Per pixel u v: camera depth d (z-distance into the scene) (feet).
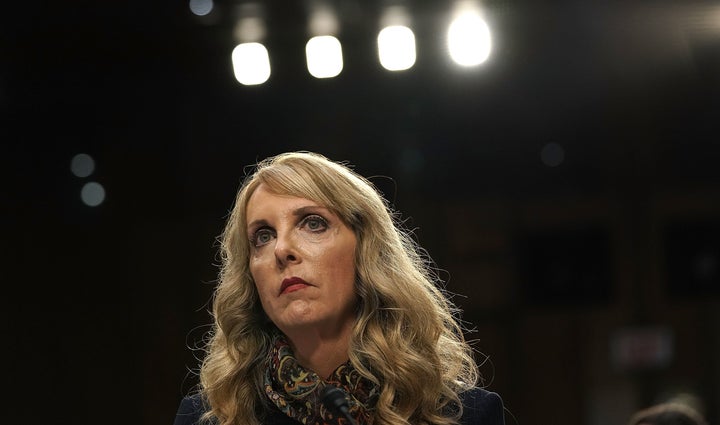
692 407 32.42
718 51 28.86
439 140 30.42
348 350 7.67
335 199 7.73
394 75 29.43
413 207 30.55
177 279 30.89
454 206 31.22
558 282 32.55
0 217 30.19
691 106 31.37
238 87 29.30
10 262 30.50
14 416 30.53
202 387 8.30
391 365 7.61
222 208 30.42
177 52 26.16
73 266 30.78
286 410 7.47
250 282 8.08
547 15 23.99
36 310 30.73
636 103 31.40
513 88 30.73
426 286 8.32
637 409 32.58
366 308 7.78
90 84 28.30
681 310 32.76
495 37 25.79
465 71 29.48
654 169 32.45
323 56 23.44
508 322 32.14
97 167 30.25
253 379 7.91
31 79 27.61
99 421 30.81
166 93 29.32
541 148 31.63
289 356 7.66
